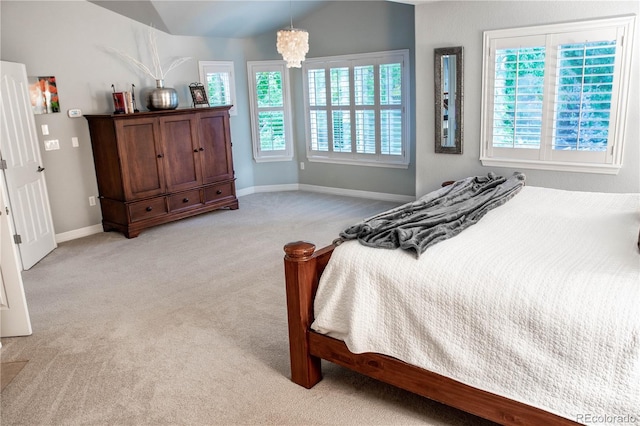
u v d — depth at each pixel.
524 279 1.94
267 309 3.51
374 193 6.86
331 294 2.35
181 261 4.60
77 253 4.96
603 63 3.93
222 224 5.84
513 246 2.29
